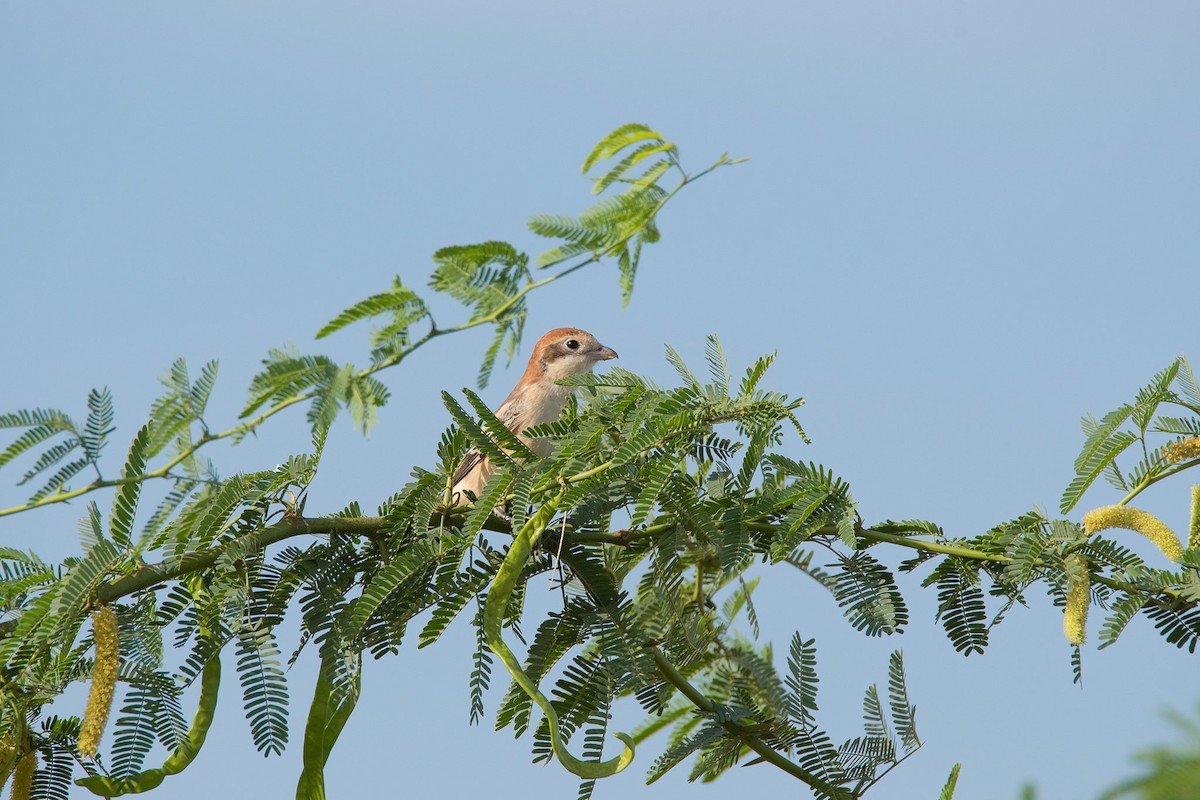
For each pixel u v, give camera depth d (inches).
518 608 412.8
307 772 378.6
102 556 357.7
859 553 399.9
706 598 435.5
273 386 380.8
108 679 336.2
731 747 399.2
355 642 388.2
